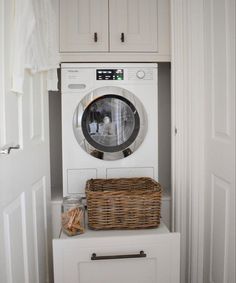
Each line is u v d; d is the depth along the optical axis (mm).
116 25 1890
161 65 2297
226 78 1343
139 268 1383
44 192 1623
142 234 1399
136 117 1874
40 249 1511
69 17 1865
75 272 1350
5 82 1057
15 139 1164
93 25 1878
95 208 1473
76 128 1835
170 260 1391
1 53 1026
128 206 1483
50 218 1776
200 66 1622
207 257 1604
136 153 1882
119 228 1493
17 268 1160
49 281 1734
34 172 1425
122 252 1363
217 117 1454
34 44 1312
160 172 2369
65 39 1868
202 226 1663
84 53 1882
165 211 1909
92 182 1729
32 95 1404
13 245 1120
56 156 2297
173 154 1798
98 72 1843
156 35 1914
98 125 1901
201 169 1653
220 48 1402
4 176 1027
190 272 1714
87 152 1854
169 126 2348
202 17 1605
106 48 1892
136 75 1858
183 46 1729
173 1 1770
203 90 1624
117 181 1762
